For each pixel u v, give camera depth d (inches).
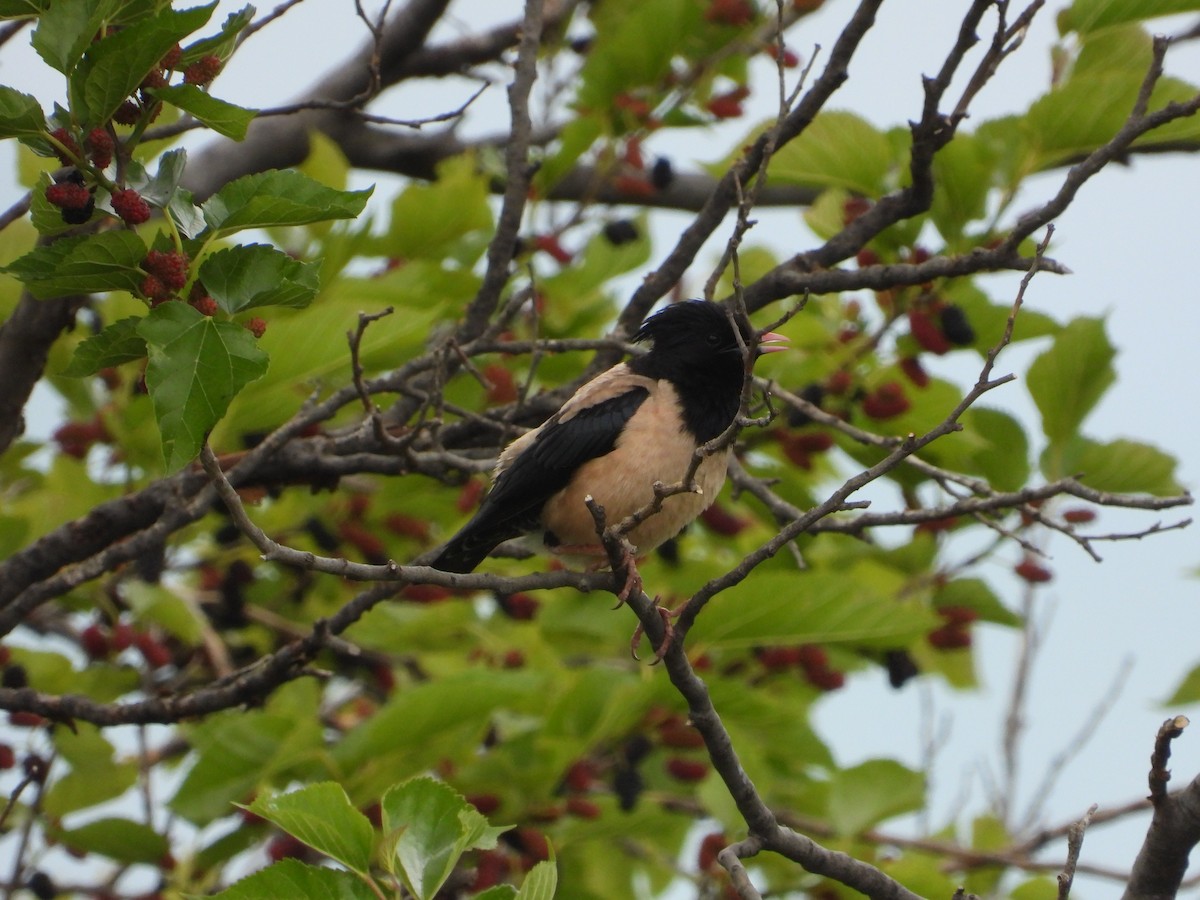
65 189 251.3
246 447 462.0
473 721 401.4
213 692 389.4
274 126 599.5
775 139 364.5
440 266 506.0
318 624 382.9
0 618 401.1
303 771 414.9
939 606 509.7
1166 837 279.6
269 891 257.8
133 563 481.1
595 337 534.6
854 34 424.8
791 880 477.4
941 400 468.4
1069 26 442.6
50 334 421.1
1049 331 464.1
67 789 464.8
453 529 557.0
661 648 315.0
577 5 563.5
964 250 455.8
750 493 504.7
